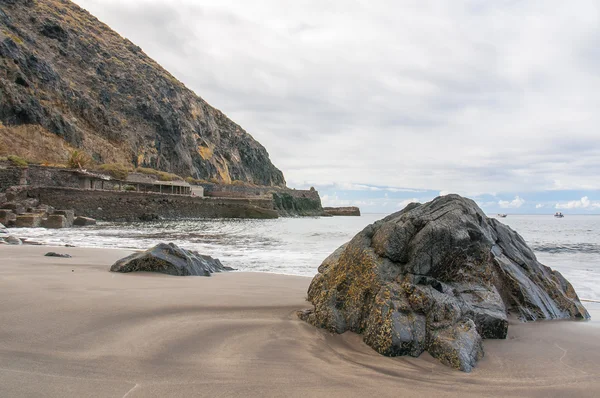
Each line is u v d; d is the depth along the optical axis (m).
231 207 66.56
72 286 7.25
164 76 113.31
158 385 3.38
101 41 102.75
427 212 6.29
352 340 5.04
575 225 66.25
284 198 99.06
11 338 4.28
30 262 10.52
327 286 6.12
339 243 22.69
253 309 6.36
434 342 4.60
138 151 86.31
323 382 3.67
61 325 4.83
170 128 96.38
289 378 3.72
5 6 83.00
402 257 5.68
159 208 54.16
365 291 5.43
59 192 43.41
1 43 66.81
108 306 5.86
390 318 4.75
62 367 3.62
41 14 88.81
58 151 66.38
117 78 95.50
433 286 5.47
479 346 4.76
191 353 4.23
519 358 4.74
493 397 3.58
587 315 7.41
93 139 77.25
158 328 5.02
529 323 6.50
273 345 4.66
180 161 97.00
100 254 13.42
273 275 10.42
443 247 5.65
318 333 5.23
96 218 46.22
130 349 4.21
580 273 13.23
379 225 6.48
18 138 62.22
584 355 4.88
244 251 17.86
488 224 8.16
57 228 31.30
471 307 5.52
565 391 3.76
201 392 3.30
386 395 3.47
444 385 3.82
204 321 5.48
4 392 3.04
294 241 24.11
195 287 8.01
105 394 3.13
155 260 9.69
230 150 135.00
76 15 108.69
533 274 7.96
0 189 42.69
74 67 87.56
